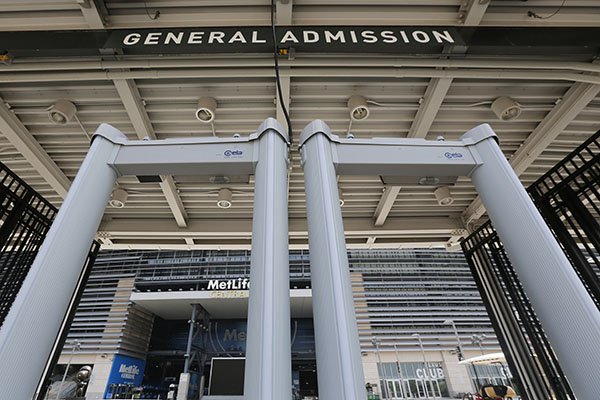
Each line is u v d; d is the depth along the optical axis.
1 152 3.36
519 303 2.66
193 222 4.50
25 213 2.17
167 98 2.92
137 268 24.55
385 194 4.00
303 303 21.66
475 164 1.13
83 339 20.80
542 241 0.89
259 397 0.64
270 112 3.09
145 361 23.38
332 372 0.68
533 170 3.75
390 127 3.26
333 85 2.84
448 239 4.73
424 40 2.25
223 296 21.55
